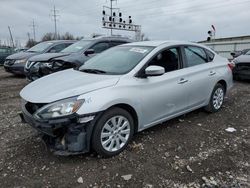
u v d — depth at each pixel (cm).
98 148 354
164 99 433
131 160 363
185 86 470
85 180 317
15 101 688
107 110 359
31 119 347
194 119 530
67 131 337
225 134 457
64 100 334
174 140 428
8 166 346
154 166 349
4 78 1150
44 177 322
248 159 370
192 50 516
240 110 598
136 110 393
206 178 323
